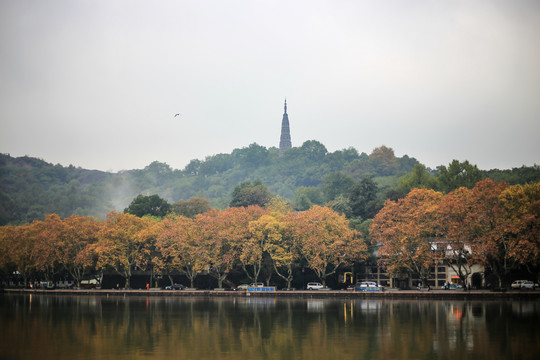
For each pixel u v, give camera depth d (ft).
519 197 582.35
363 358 306.55
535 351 319.27
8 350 327.67
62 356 313.32
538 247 563.89
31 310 509.35
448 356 309.42
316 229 644.27
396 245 601.62
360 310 492.95
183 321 434.71
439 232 600.39
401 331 382.01
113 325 416.26
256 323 422.82
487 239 561.02
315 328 398.01
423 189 655.35
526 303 533.55
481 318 433.48
